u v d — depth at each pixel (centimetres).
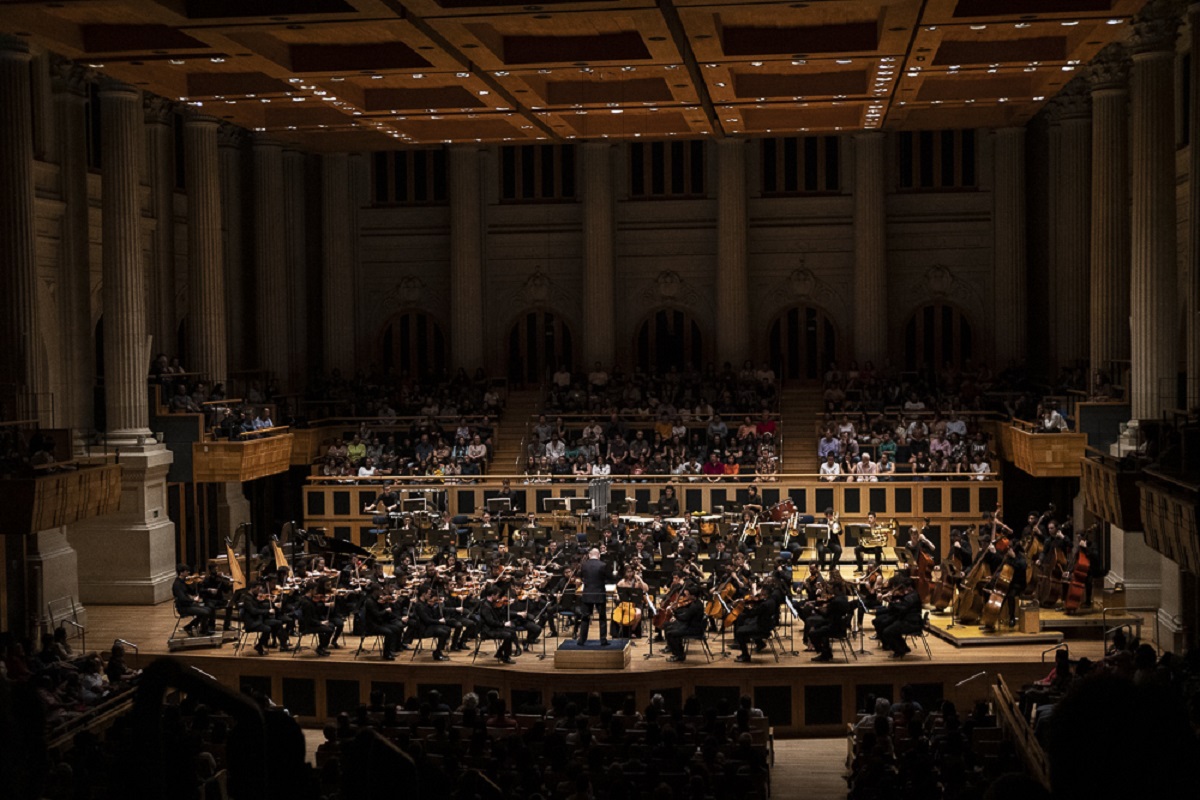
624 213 4309
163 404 3144
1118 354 3105
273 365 3947
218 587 2575
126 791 159
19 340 2591
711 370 4025
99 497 2430
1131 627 2600
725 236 4147
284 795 159
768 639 2450
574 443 3806
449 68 2453
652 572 2658
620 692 2302
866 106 2997
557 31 2359
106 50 2309
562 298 4344
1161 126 2667
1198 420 2052
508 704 2328
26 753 147
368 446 3756
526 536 3014
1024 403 3516
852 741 1989
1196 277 2247
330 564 2900
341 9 2033
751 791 1461
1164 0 2612
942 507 3416
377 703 1908
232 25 2081
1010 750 1409
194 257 3425
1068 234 3650
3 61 2570
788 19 2308
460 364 4266
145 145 3469
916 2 2022
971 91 2922
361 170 4391
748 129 3269
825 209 4238
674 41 2262
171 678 164
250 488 3791
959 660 2342
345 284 4303
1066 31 2333
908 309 4247
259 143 3916
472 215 4256
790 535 3128
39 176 2925
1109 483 2247
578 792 1311
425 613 2409
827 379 4006
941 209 4206
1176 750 140
